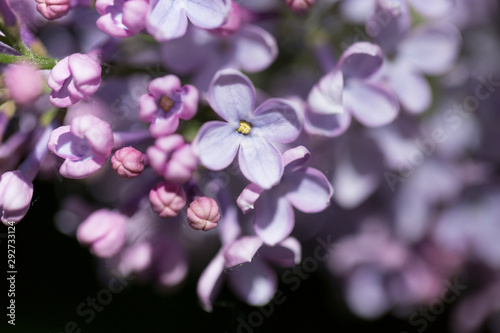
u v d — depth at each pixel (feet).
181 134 0.66
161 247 0.73
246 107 0.64
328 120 0.68
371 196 0.80
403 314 0.84
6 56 0.62
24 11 0.66
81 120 0.62
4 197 0.64
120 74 0.68
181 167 0.62
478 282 0.82
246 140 0.65
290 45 0.73
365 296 0.83
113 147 0.65
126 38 0.66
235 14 0.65
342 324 0.84
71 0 0.66
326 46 0.72
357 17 0.73
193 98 0.63
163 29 0.62
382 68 0.71
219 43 0.68
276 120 0.65
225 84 0.64
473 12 0.78
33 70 0.62
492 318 0.83
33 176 0.65
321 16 0.73
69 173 0.62
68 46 0.70
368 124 0.69
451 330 0.83
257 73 0.74
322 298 0.84
